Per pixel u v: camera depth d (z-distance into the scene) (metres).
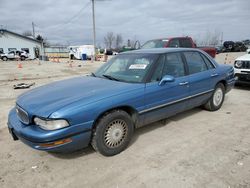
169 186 2.47
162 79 3.54
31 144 2.70
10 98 6.80
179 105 4.00
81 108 2.72
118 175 2.71
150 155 3.15
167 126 4.20
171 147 3.37
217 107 5.07
